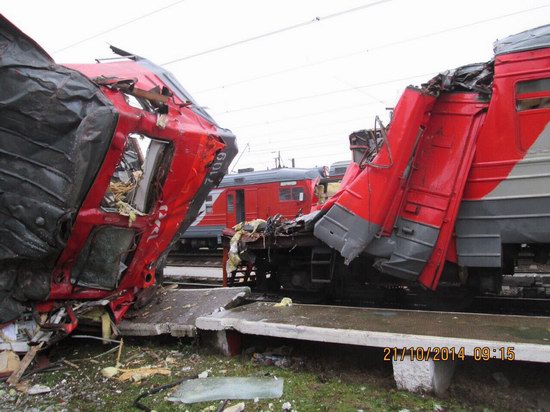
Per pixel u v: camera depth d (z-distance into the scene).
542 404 2.85
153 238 4.62
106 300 4.36
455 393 3.08
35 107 3.42
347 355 3.83
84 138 3.43
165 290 5.40
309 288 6.43
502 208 4.48
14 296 3.67
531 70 4.31
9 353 3.69
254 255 6.94
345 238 5.03
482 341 2.82
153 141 4.17
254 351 4.09
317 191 14.11
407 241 4.84
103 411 3.00
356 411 2.82
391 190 4.82
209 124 4.93
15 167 3.48
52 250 3.54
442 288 5.55
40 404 3.15
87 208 3.70
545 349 2.66
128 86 3.73
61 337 3.96
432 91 4.70
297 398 3.05
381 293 6.02
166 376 3.59
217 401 3.05
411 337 3.03
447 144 4.73
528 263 5.34
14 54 3.44
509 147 4.42
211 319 4.05
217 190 17.61
